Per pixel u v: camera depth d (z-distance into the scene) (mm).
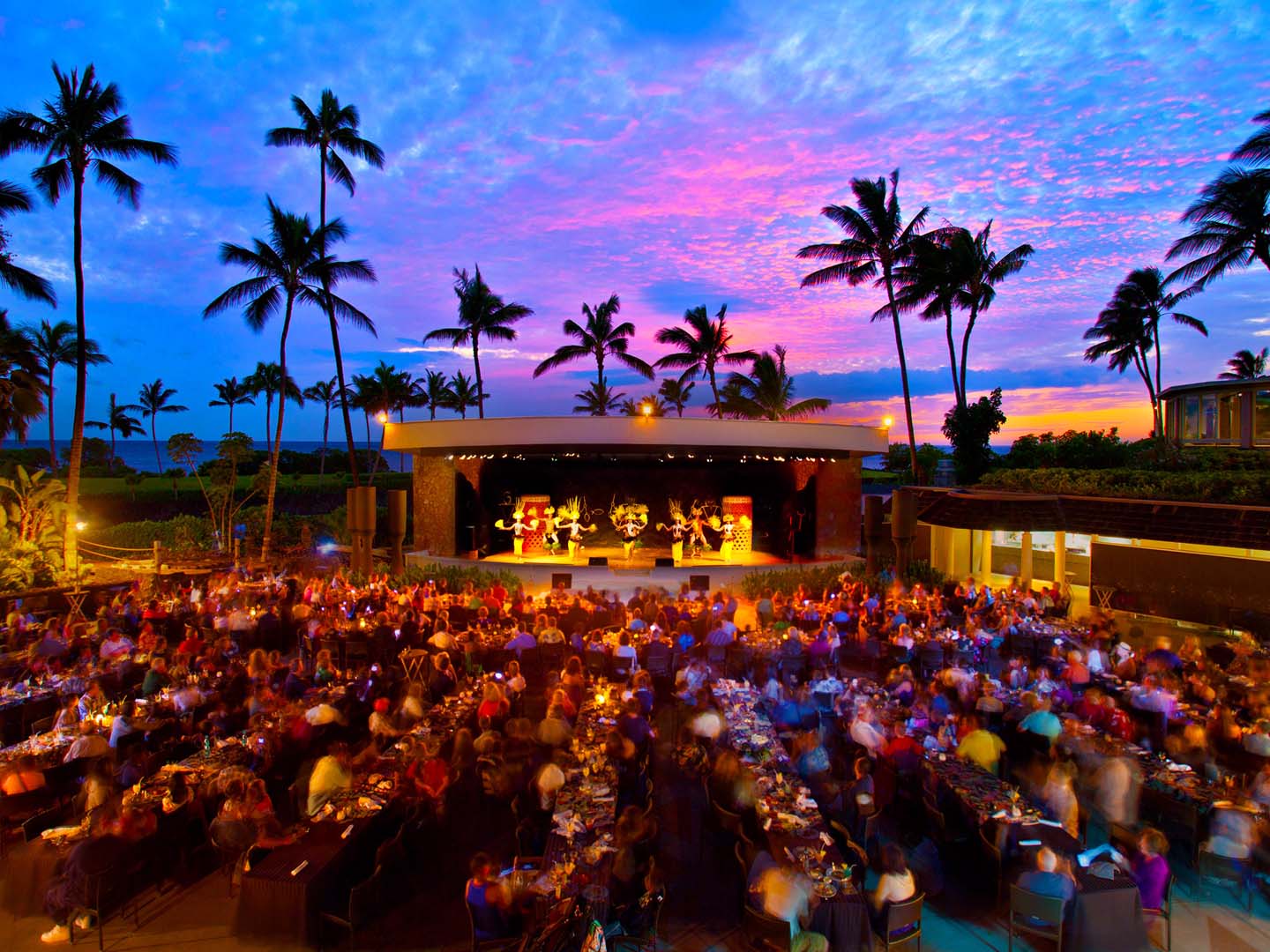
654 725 13820
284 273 31172
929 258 36094
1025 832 7930
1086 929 6930
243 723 11461
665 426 25625
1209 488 20844
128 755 10117
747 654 15477
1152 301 46062
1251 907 8078
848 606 18812
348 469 77688
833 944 6906
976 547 29125
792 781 9320
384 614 17281
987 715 12023
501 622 17203
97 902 7418
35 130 24188
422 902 8250
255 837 8094
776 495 32875
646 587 25047
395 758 9945
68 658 14648
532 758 10492
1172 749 10367
